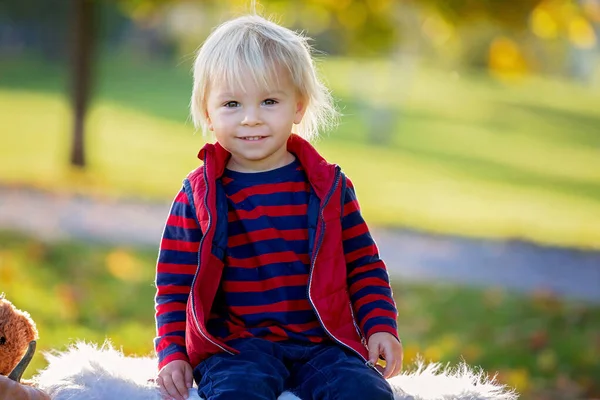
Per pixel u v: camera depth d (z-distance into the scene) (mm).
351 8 16906
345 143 30531
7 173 18078
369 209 17906
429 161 29141
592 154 35594
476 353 8617
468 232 15773
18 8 46844
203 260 3564
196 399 3467
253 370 3418
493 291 11156
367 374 3443
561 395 7613
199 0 17969
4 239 11766
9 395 3260
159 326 3686
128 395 3516
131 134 28328
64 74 42469
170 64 49281
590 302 10969
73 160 19281
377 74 43344
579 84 67625
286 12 17031
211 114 3734
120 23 51656
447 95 46000
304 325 3668
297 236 3686
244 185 3736
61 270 10656
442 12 15922
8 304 3602
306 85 3771
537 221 18922
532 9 15359
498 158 31484
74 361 3758
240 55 3629
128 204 15570
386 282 3861
